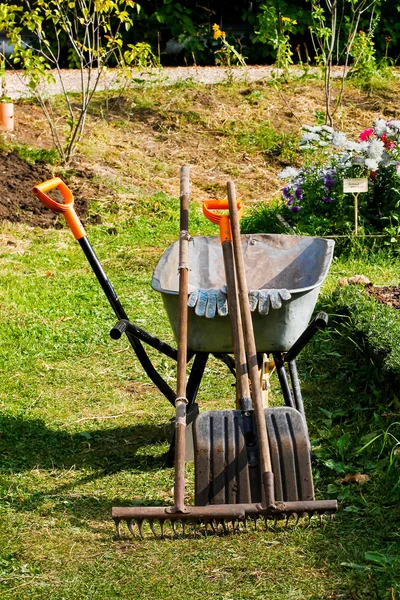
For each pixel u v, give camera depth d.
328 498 5.34
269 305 5.27
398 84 18.78
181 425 4.75
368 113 17.39
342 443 5.87
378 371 6.86
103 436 6.36
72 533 4.98
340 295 8.28
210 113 17.05
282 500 4.77
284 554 4.69
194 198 14.03
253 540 4.82
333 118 17.05
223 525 4.73
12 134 15.23
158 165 15.10
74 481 5.66
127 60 15.35
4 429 6.41
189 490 5.46
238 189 14.57
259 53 21.48
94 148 15.16
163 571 4.57
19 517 5.16
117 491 5.52
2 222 11.98
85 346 8.15
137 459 5.98
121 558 4.70
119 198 13.40
